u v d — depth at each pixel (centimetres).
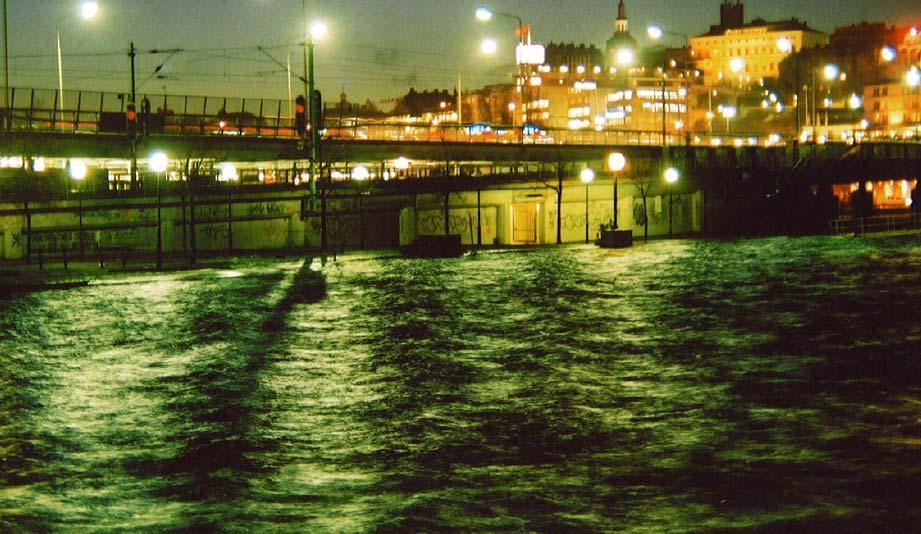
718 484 1791
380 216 8269
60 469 1942
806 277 5828
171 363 3159
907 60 18125
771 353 3231
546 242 9069
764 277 5853
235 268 6469
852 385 2670
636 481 1820
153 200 7288
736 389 2638
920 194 11231
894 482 1786
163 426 2297
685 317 4169
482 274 6188
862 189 11394
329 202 7956
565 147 9731
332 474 1897
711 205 10119
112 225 7188
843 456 1962
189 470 1928
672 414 2353
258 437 2178
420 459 1994
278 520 1625
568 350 3341
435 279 5906
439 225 8500
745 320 4056
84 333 3825
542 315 4278
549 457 1995
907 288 5200
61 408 2503
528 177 8975
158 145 7694
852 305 4516
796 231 10431
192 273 6141
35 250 6975
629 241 8388
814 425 2219
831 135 15588
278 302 4794
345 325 4012
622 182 9381
